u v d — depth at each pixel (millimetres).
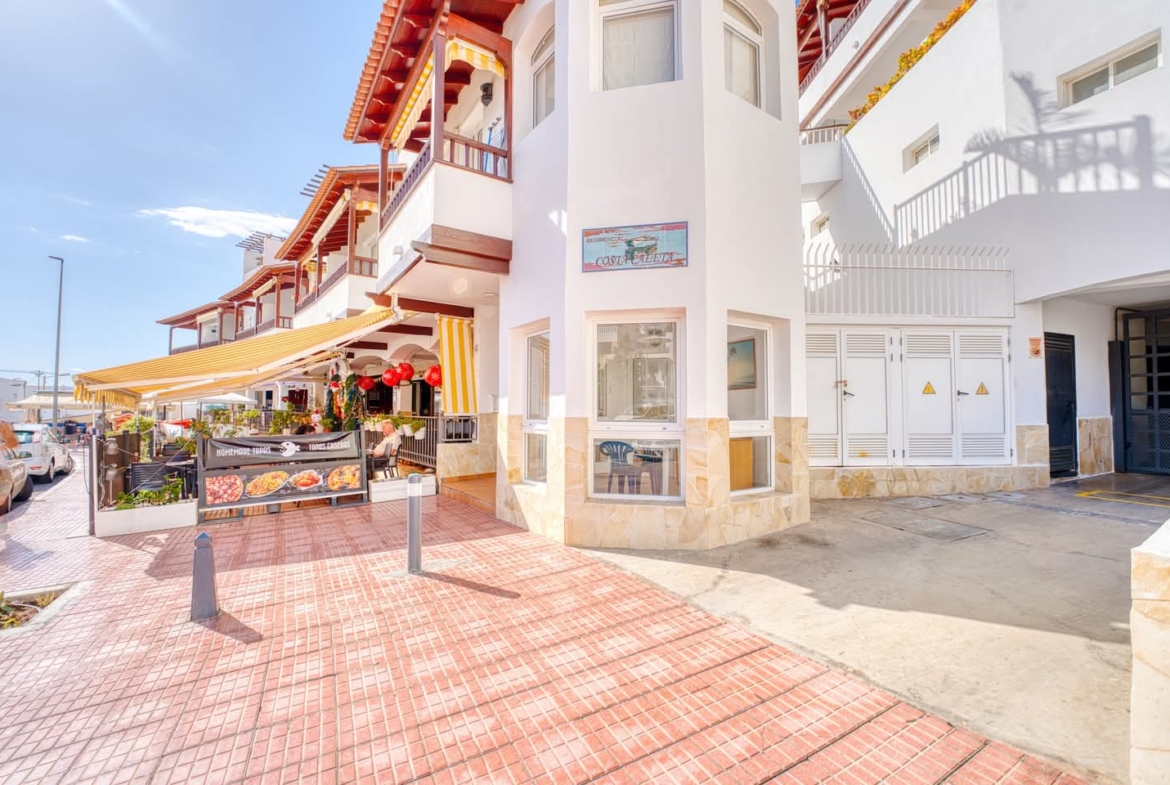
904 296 9906
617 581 5539
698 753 2924
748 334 7590
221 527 8172
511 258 8359
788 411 7746
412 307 10836
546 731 3137
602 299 6922
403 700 3477
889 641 4113
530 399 8289
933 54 11625
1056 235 9234
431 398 17422
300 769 2857
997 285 9906
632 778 2744
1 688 3693
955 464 9789
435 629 4496
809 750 2924
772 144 7652
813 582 5406
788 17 8148
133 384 8406
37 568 6359
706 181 6691
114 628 4621
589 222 7023
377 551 6746
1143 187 8133
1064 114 9125
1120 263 8398
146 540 7570
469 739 3076
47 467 15438
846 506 8852
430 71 9016
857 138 14445
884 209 13297
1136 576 2471
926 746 2926
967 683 3514
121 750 3033
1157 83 7957
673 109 6867
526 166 8078
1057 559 5934
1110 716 3119
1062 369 10508
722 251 6840
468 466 11281
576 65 7199
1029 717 3137
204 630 4555
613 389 7156
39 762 2941
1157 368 11125
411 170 8914
